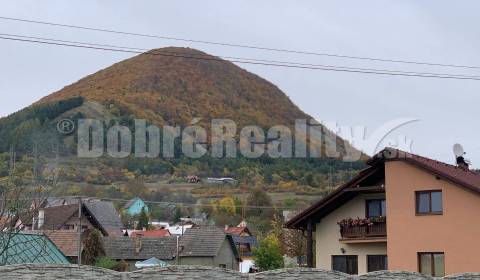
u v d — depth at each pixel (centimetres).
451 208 3309
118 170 10431
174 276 1867
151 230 8450
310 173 10662
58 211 6588
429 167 3366
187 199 10212
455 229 3284
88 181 9600
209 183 10769
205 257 6500
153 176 10781
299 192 10169
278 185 10544
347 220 3647
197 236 6700
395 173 3484
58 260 3044
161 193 10288
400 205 3450
